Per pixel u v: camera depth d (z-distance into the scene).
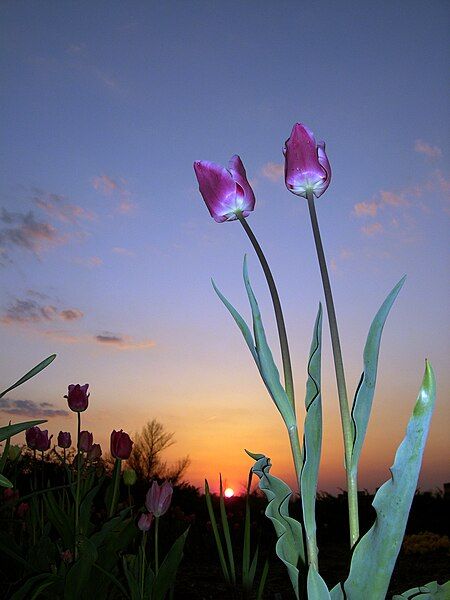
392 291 0.42
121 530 0.82
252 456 0.46
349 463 0.41
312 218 0.46
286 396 0.43
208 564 1.72
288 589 1.34
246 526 0.87
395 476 0.38
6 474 1.10
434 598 0.40
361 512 2.47
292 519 0.44
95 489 0.90
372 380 0.41
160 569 0.72
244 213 0.49
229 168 0.50
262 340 0.44
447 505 2.54
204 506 2.55
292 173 0.46
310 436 0.41
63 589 0.73
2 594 0.83
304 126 0.46
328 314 0.43
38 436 1.06
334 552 2.08
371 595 0.38
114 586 0.83
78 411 0.85
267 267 0.46
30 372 0.58
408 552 1.97
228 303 0.46
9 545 0.84
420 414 0.38
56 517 0.88
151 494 0.71
